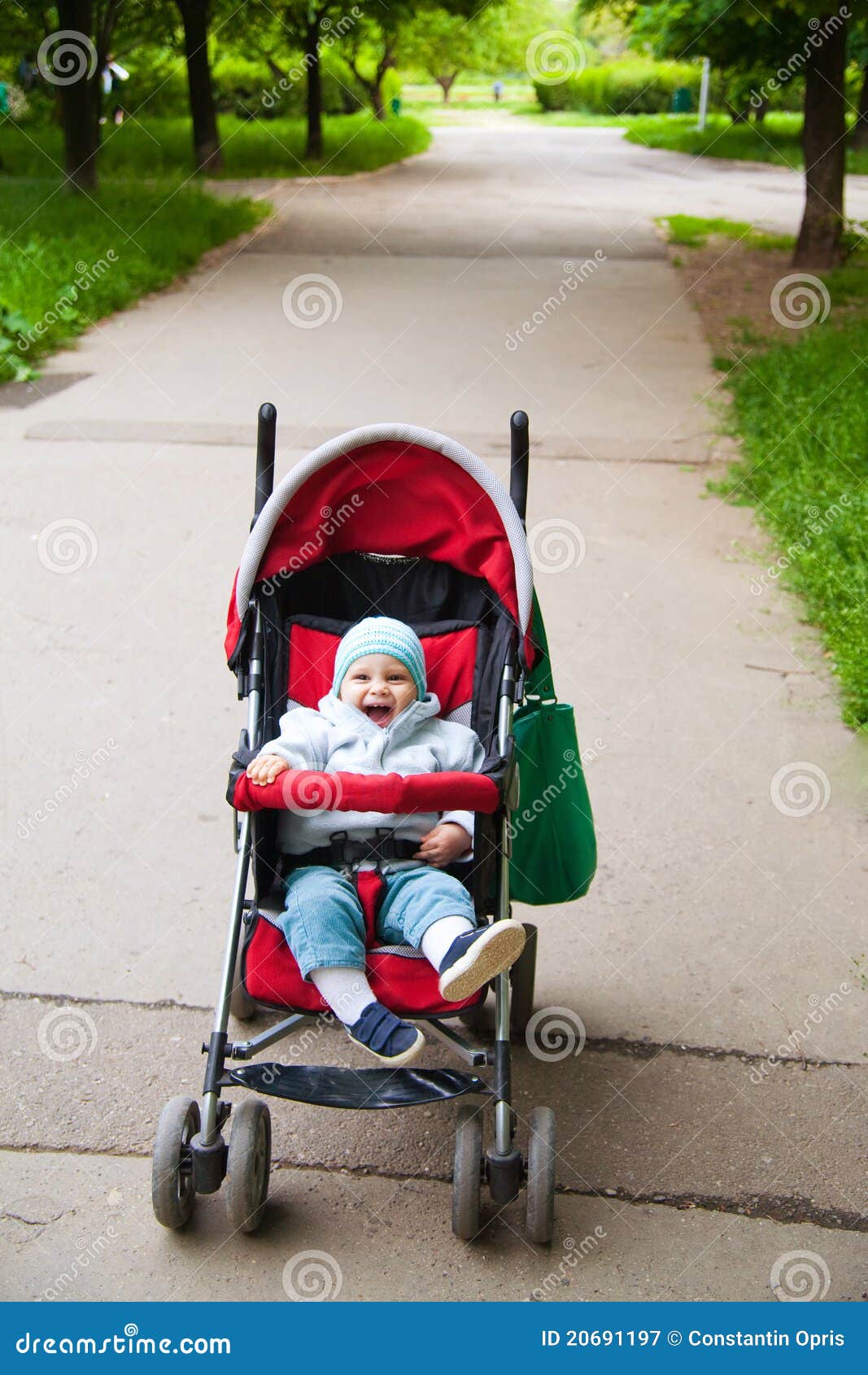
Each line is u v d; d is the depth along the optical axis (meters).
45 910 4.09
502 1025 3.03
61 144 24.97
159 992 3.76
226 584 6.34
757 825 4.59
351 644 3.35
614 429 8.77
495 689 3.47
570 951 4.00
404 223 18.20
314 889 2.99
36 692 5.34
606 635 5.94
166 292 13.13
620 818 4.61
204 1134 2.83
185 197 17.44
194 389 9.55
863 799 4.75
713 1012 3.75
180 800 4.68
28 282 11.27
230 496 7.42
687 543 6.98
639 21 19.02
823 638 5.86
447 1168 3.21
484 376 10.00
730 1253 2.98
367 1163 3.22
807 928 4.09
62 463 7.91
